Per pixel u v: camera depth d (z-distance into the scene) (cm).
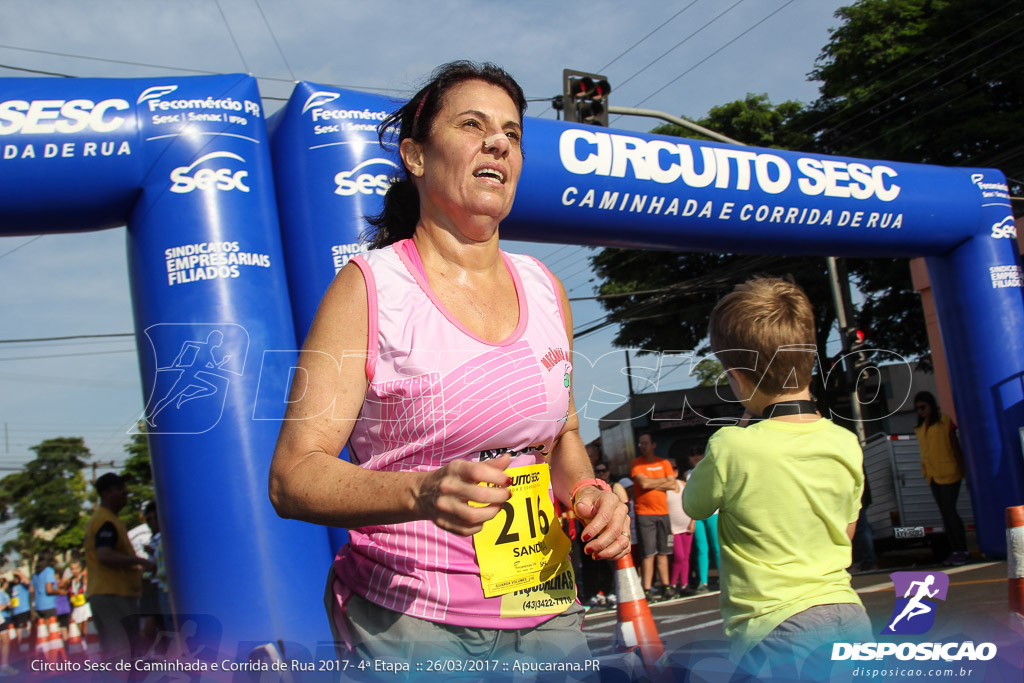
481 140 174
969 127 1483
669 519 774
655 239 554
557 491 199
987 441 675
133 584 514
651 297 1831
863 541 855
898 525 916
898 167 630
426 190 179
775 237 580
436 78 181
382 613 164
